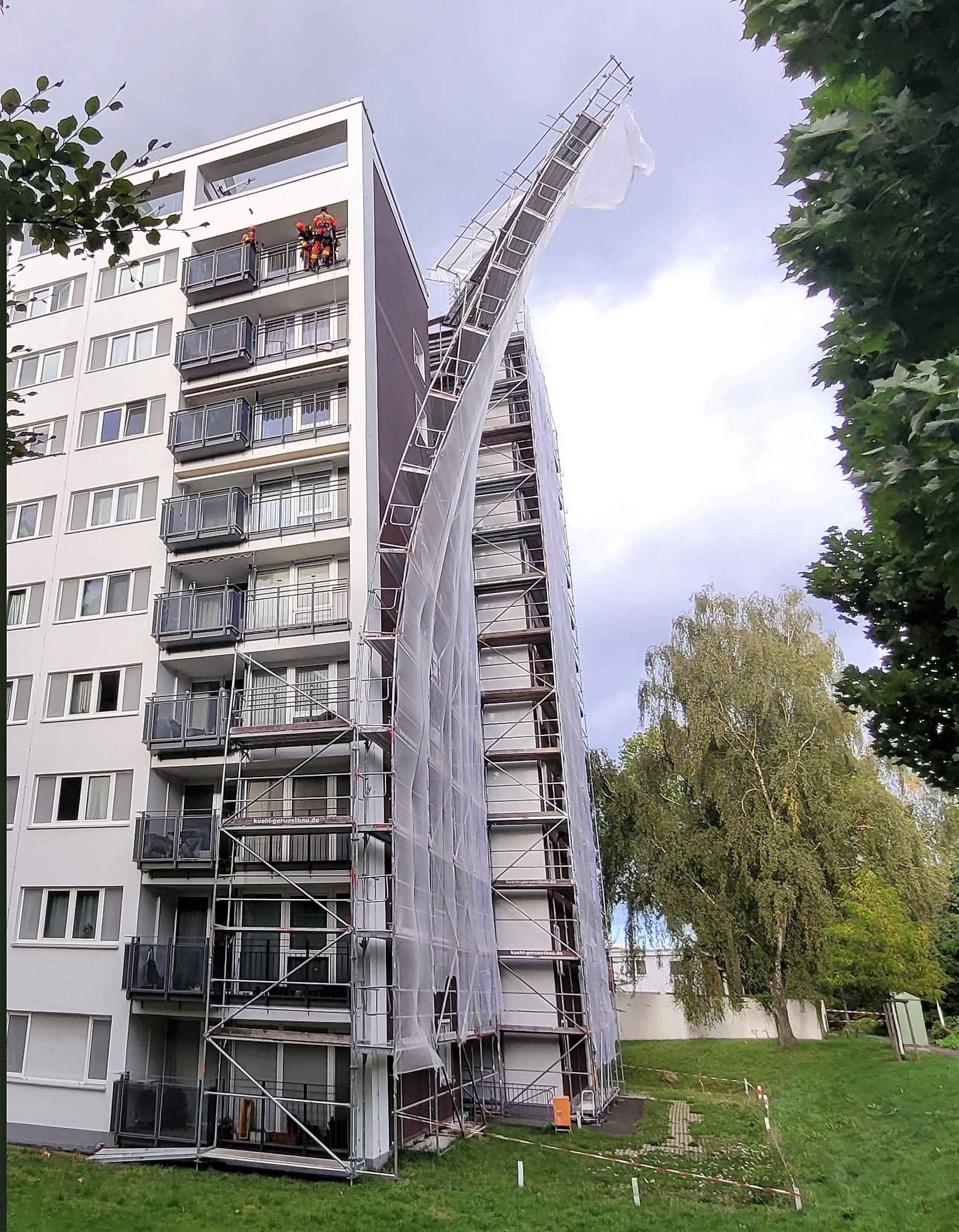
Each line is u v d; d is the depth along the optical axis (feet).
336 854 51.52
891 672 25.98
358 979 46.96
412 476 71.46
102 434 68.28
